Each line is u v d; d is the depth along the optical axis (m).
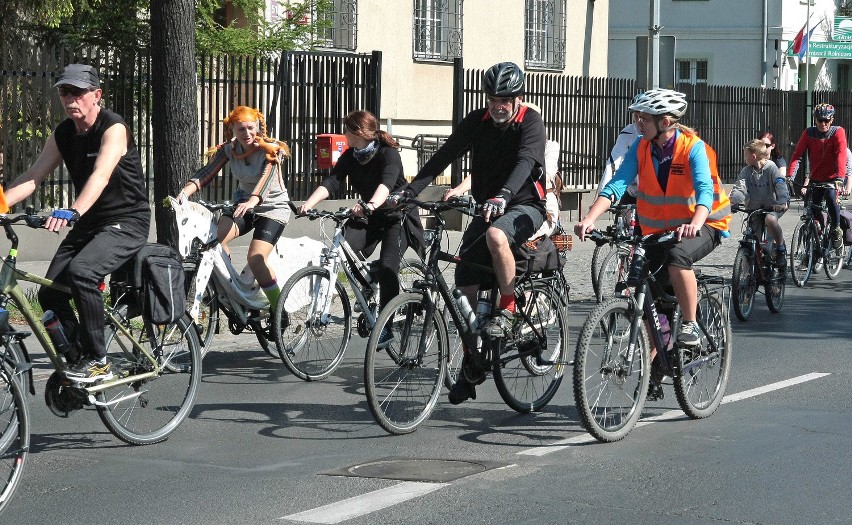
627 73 48.84
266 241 10.81
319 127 21.48
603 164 27.56
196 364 8.90
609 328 8.52
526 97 25.61
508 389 9.44
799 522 6.67
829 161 18.14
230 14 22.25
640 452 8.24
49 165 8.16
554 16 33.12
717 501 7.06
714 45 47.34
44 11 18.94
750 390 10.42
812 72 50.25
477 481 7.48
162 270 8.33
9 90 17.86
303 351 11.02
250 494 7.21
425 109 28.97
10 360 6.97
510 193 8.82
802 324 14.41
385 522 6.65
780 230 15.11
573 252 21.66
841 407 9.74
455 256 9.12
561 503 7.01
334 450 8.34
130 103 18.94
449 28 29.48
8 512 6.87
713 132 31.39
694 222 8.39
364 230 11.17
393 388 8.77
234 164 11.06
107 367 8.07
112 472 7.73
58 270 8.05
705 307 9.33
